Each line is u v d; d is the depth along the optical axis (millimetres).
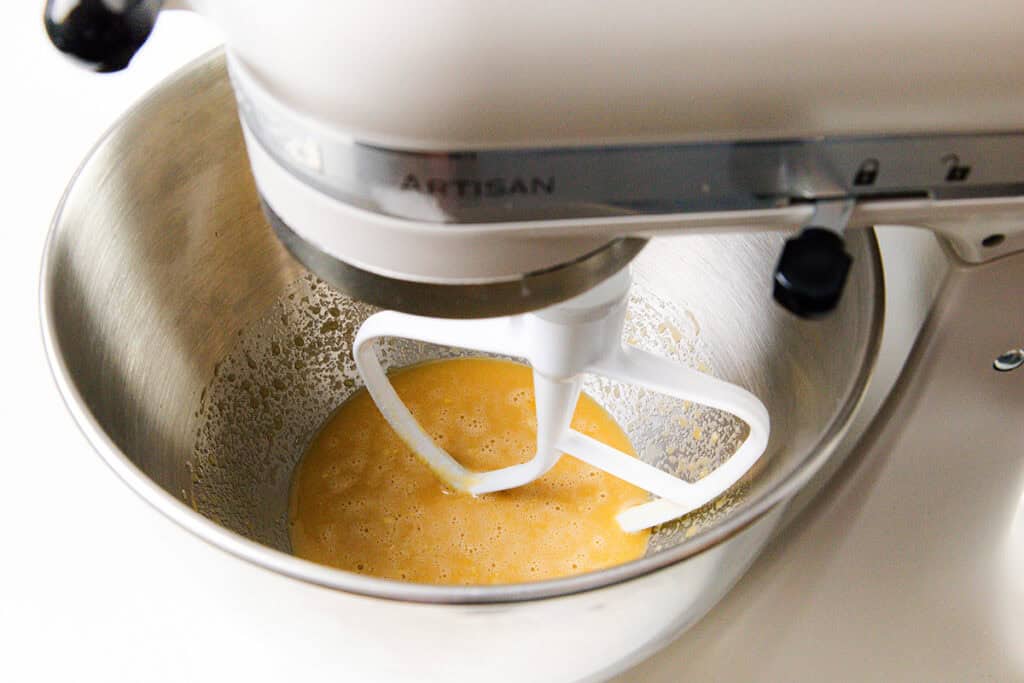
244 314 554
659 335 583
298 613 333
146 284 485
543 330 384
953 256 376
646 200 267
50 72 695
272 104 250
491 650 344
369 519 559
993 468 453
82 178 431
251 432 558
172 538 346
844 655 488
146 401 480
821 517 453
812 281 247
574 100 240
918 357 410
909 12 241
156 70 688
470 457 586
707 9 234
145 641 490
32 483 544
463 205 258
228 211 529
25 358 594
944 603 488
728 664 476
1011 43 250
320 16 229
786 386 474
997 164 279
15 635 491
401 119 240
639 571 304
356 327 609
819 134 261
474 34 228
